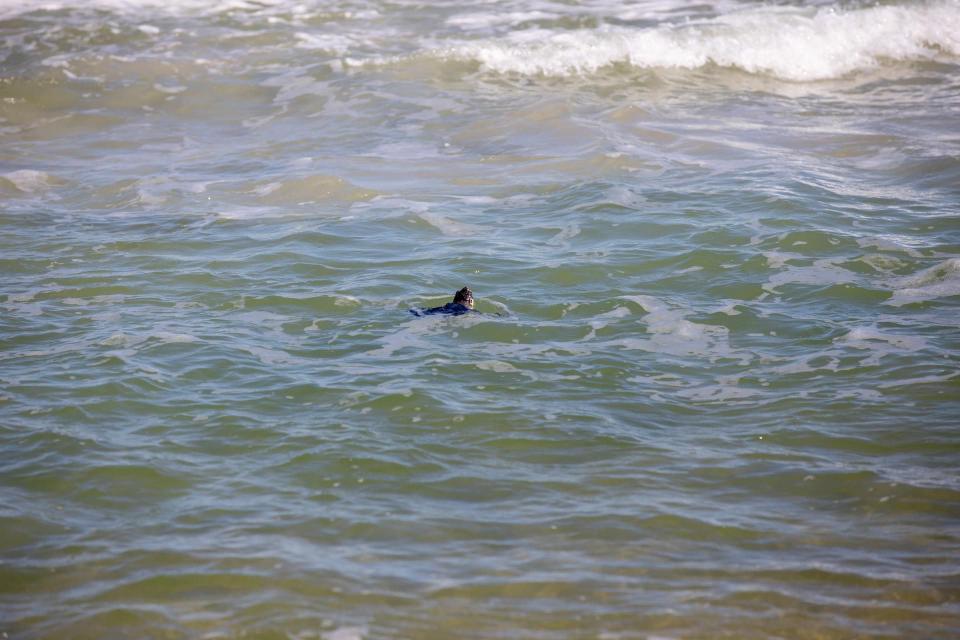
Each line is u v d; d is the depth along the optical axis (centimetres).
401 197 4444
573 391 2847
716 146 4947
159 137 5194
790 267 3672
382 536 2186
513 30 6462
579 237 3997
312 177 4612
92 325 3259
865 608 1959
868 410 2723
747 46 6144
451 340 3162
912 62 6144
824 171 4600
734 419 2702
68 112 5425
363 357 3045
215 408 2734
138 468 2450
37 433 2591
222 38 6300
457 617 1925
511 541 2172
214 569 2064
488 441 2583
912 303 3369
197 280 3631
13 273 3659
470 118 5347
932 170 4569
